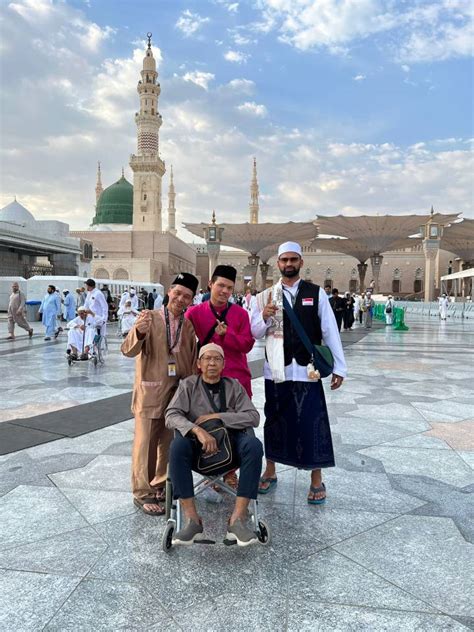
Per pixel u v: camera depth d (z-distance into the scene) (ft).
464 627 6.28
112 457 12.78
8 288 75.61
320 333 10.49
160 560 7.89
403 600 6.84
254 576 7.43
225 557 8.00
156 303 79.00
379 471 11.96
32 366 28.58
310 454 9.95
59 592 6.98
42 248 96.27
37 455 12.91
